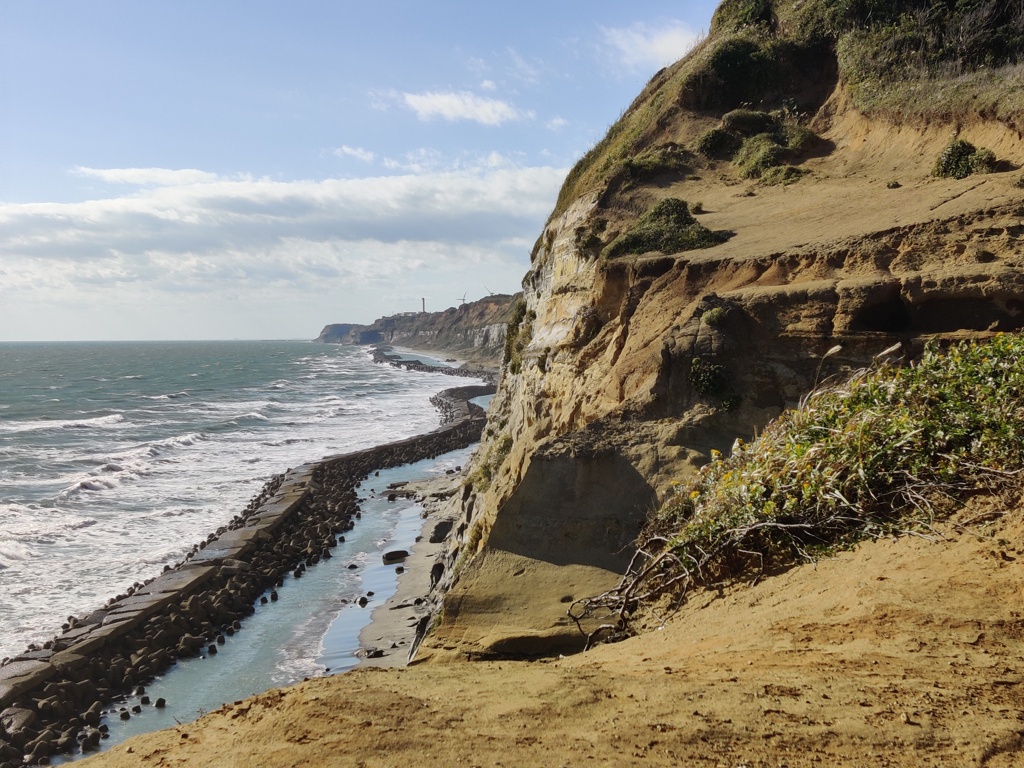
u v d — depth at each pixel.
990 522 8.28
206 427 74.38
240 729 5.29
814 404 11.34
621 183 27.72
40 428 73.88
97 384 132.62
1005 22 30.83
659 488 12.38
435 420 79.56
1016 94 22.23
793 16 35.09
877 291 13.91
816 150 28.50
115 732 19.50
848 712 5.23
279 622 26.06
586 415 16.50
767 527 9.68
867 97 28.75
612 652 8.42
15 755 18.09
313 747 4.86
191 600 26.20
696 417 13.41
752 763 4.66
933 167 22.38
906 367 12.68
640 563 11.16
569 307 21.81
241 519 37.31
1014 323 13.20
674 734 5.02
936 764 4.58
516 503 12.55
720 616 8.62
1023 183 17.28
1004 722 4.96
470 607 11.13
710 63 33.09
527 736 5.07
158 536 35.25
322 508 40.66
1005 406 9.59
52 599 27.41
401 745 4.88
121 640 23.62
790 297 14.46
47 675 21.08
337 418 82.44
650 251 20.02
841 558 8.84
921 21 31.42
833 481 9.54
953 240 15.19
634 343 16.53
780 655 6.64
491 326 187.00
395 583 29.17
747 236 19.66
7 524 36.31
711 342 14.10
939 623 6.62
